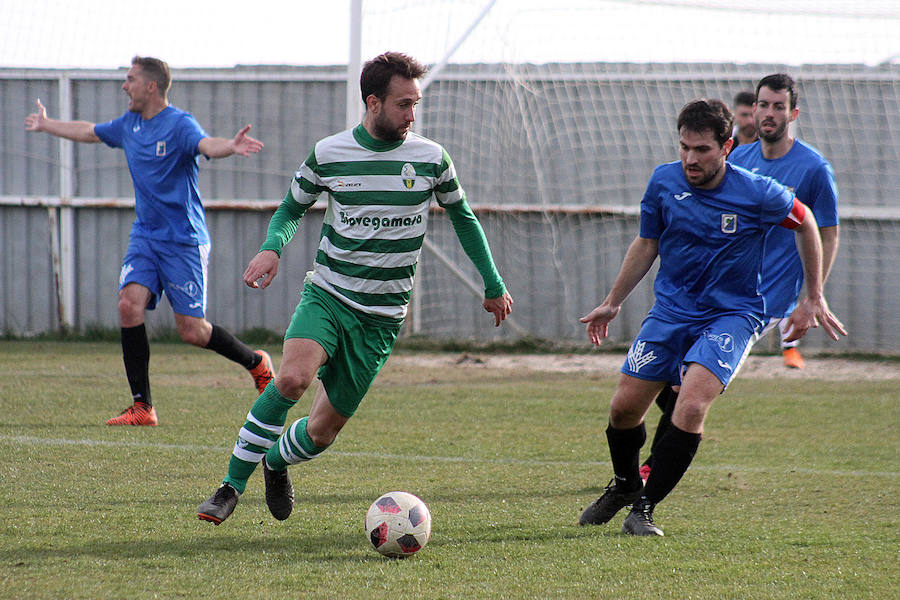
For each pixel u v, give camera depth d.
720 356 14.32
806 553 13.23
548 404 27.98
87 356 38.00
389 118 13.44
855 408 27.73
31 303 46.16
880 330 41.66
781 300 20.52
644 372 14.86
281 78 44.91
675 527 14.86
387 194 13.68
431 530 14.47
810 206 20.64
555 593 11.31
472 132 43.16
